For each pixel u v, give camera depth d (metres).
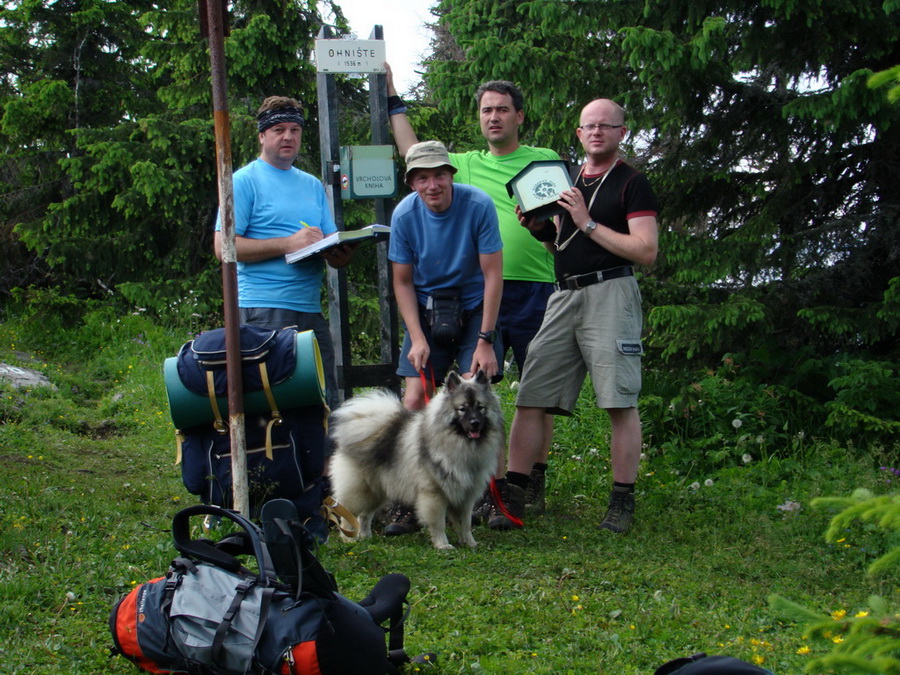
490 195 5.32
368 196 5.49
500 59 7.01
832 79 6.70
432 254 4.85
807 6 5.97
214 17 3.71
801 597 3.80
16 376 8.37
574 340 4.93
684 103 6.60
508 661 2.92
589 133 4.80
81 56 14.44
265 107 4.90
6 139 14.58
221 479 3.86
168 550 3.75
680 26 6.70
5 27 14.50
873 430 6.37
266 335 3.86
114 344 10.87
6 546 3.65
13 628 2.94
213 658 2.45
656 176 7.27
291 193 4.94
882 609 1.99
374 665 2.47
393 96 5.71
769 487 5.86
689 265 6.84
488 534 4.87
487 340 4.80
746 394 6.75
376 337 12.19
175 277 12.68
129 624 2.63
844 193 7.17
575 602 3.57
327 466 4.99
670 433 6.80
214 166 12.10
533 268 5.29
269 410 3.86
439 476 4.48
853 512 1.87
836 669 1.77
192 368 3.79
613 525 4.88
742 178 7.24
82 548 3.78
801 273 7.15
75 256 12.30
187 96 12.23
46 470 5.43
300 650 2.37
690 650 3.13
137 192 11.83
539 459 5.44
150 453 6.60
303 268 4.84
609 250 4.67
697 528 5.02
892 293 6.25
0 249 13.70
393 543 4.63
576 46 7.15
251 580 2.59
